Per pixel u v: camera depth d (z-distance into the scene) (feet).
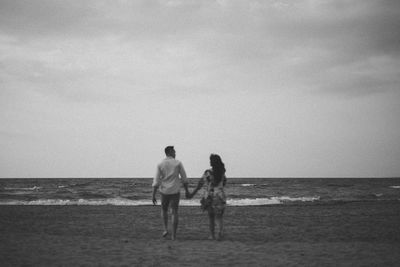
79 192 134.21
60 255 21.48
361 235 30.63
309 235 30.76
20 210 57.47
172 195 26.23
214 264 18.98
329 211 54.39
